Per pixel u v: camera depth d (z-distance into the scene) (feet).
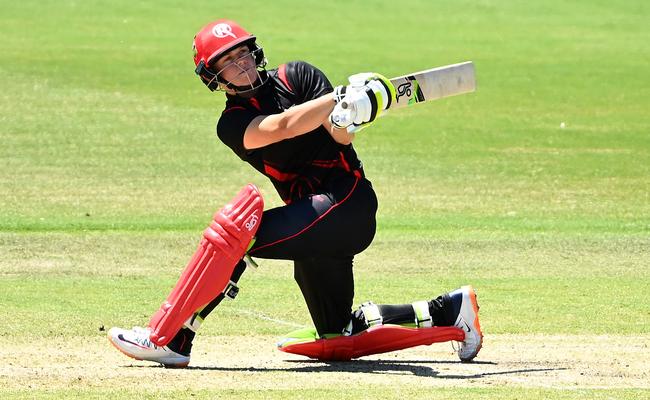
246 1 402.31
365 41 333.21
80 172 173.37
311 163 70.28
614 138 216.74
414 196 162.81
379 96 64.95
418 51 318.24
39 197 154.20
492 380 67.00
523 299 99.55
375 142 208.44
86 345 78.74
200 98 245.86
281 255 69.72
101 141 199.00
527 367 72.33
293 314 92.89
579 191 168.96
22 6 373.81
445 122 231.09
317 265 71.67
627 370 71.20
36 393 61.67
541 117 238.48
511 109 247.70
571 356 76.59
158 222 139.13
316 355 74.23
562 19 399.03
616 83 284.00
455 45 335.47
